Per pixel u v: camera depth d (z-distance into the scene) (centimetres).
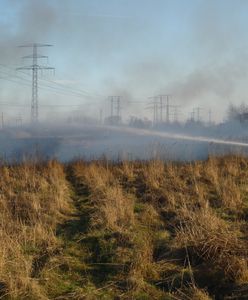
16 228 820
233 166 1289
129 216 861
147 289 604
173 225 825
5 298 577
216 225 755
